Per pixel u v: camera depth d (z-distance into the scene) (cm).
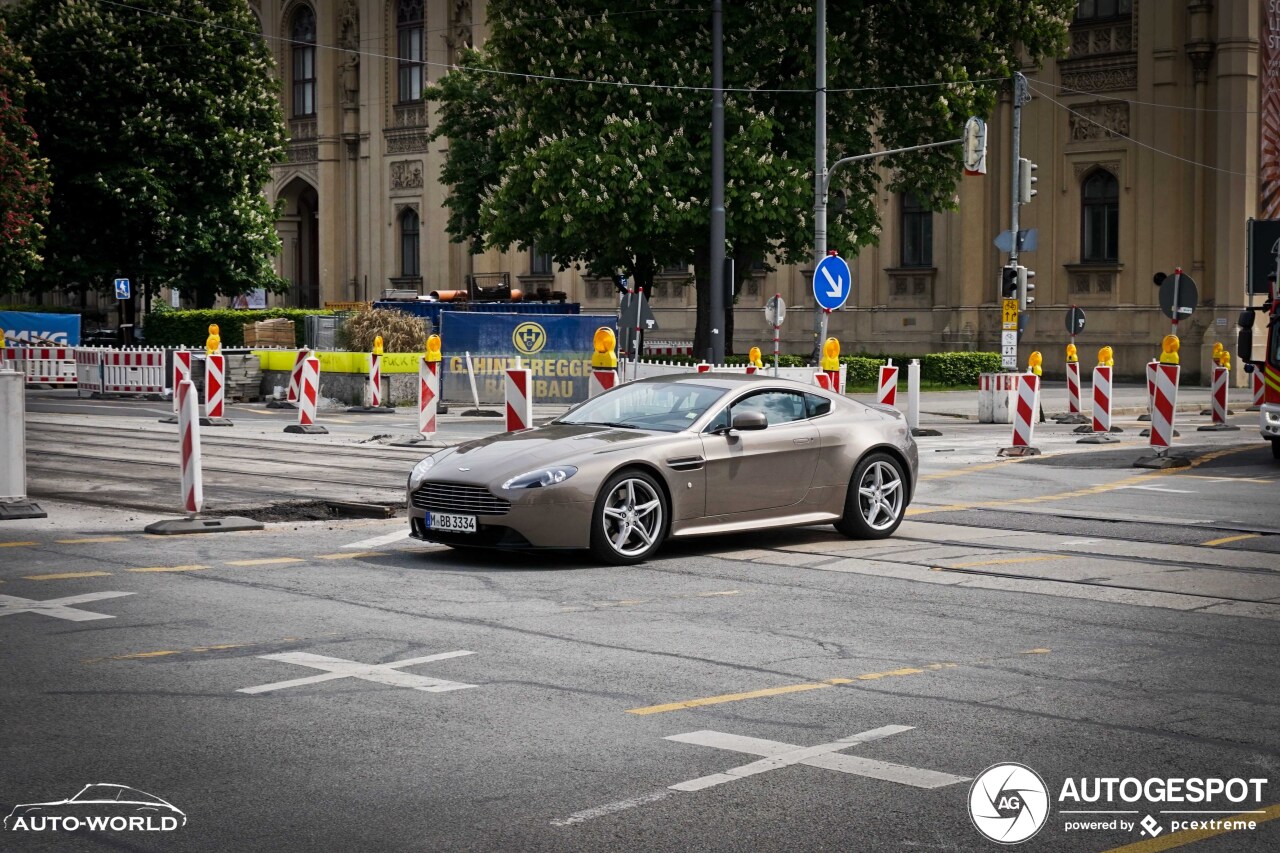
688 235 3619
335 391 3117
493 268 5847
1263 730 693
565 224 3606
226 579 1066
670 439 1202
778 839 538
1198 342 4566
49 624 903
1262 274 2216
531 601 1003
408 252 6131
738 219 3481
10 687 748
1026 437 2145
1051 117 4797
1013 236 2970
